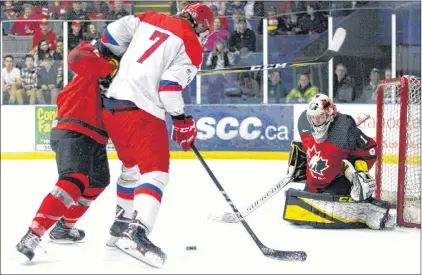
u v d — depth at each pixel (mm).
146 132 5785
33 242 5566
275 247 6441
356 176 7309
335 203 7547
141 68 5871
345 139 7438
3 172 14047
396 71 17609
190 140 6160
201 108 17297
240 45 17703
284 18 17672
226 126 17266
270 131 17281
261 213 8789
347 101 17594
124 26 6102
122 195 6312
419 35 17516
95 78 6055
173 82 5766
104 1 17906
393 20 17531
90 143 6047
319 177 7648
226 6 17719
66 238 6500
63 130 6004
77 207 6383
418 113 8492
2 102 17438
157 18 6125
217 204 9703
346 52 17516
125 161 6188
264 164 15703
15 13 17547
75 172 5883
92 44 6340
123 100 5832
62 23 17672
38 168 14859
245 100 17531
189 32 5977
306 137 7695
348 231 7406
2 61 17453
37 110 17266
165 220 8156
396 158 11789
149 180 5691
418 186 8422
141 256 5410
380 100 9023
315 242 6715
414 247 6457
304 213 7668
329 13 17641
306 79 17578
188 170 14344
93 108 6043
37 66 17500
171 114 5906
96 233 7082
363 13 17469
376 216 7449
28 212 8805
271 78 17547
